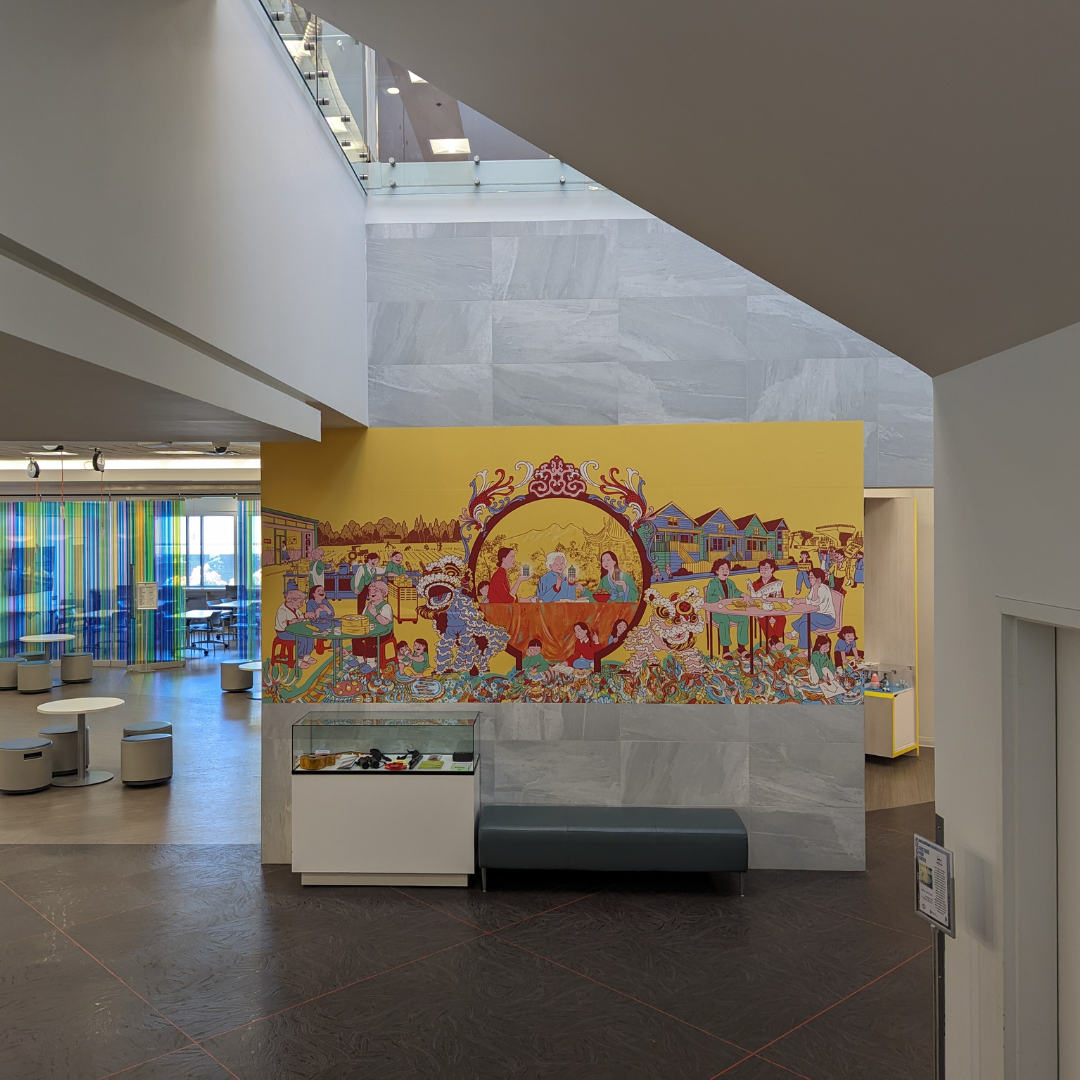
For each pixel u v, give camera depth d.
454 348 8.28
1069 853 3.56
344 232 7.44
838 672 7.96
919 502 11.99
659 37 2.68
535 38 3.09
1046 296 2.96
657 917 6.93
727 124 2.99
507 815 7.67
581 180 8.30
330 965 6.15
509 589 8.14
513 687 8.14
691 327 8.25
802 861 8.00
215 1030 5.35
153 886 7.63
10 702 16.33
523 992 5.78
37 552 20.62
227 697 16.52
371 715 8.23
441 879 7.57
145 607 18.39
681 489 8.06
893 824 9.25
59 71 3.15
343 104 7.44
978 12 1.91
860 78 2.37
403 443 8.20
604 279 8.27
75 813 9.73
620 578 8.10
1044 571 3.31
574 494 8.12
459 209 8.33
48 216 3.07
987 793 3.82
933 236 2.99
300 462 8.24
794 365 8.34
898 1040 5.22
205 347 4.59
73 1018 5.50
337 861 7.54
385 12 3.44
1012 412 3.57
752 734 8.02
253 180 5.20
